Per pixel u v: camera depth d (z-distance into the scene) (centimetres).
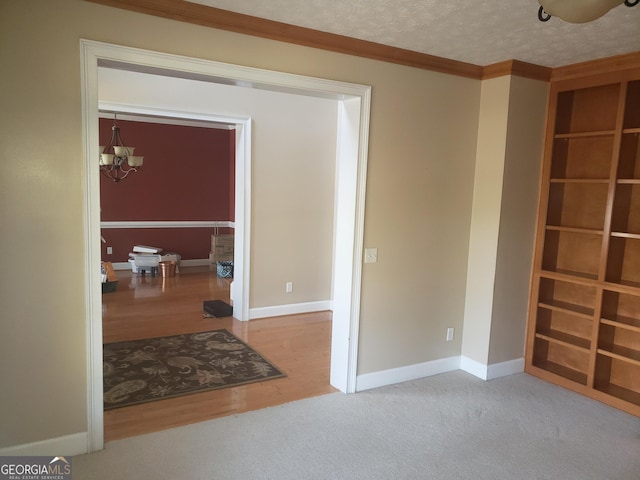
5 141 232
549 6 150
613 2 142
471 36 304
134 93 466
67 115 243
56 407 258
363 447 287
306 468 264
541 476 264
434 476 261
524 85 372
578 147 396
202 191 902
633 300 361
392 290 368
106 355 424
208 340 473
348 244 348
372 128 339
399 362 382
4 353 243
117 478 248
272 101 539
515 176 380
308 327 527
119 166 591
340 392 363
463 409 341
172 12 260
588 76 361
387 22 283
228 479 251
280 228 562
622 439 305
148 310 577
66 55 240
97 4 244
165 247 882
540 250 398
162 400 341
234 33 281
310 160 573
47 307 250
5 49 227
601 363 369
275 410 330
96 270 259
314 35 302
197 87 496
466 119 384
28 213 240
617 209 350
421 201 371
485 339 393
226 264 788
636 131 336
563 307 388
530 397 364
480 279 395
